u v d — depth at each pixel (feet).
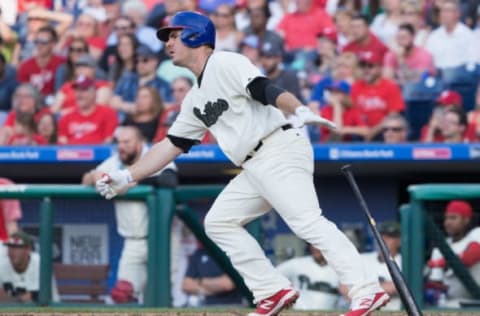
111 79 136.15
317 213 60.95
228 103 60.49
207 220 64.23
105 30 139.03
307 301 102.63
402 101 128.26
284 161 60.54
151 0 138.72
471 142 124.67
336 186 130.31
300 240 107.55
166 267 98.32
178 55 61.67
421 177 131.95
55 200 98.84
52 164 131.85
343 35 131.44
